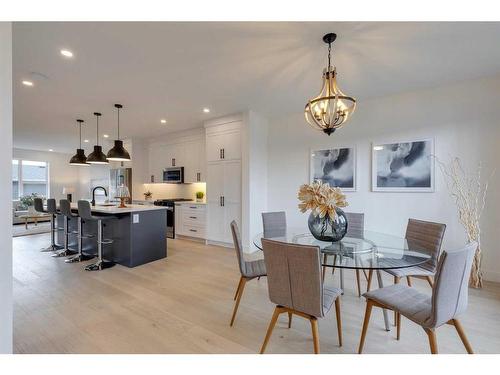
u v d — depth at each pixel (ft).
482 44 7.62
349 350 6.06
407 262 6.10
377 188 12.21
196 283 10.14
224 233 15.84
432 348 4.91
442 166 10.80
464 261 4.77
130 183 22.15
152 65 8.86
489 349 5.95
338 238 7.36
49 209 14.85
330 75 7.09
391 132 11.90
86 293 9.12
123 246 12.37
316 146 14.16
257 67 9.07
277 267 5.44
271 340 6.46
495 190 9.87
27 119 15.74
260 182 15.39
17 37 7.11
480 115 10.10
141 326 7.04
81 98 12.07
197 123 17.12
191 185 20.59
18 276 10.85
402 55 8.29
